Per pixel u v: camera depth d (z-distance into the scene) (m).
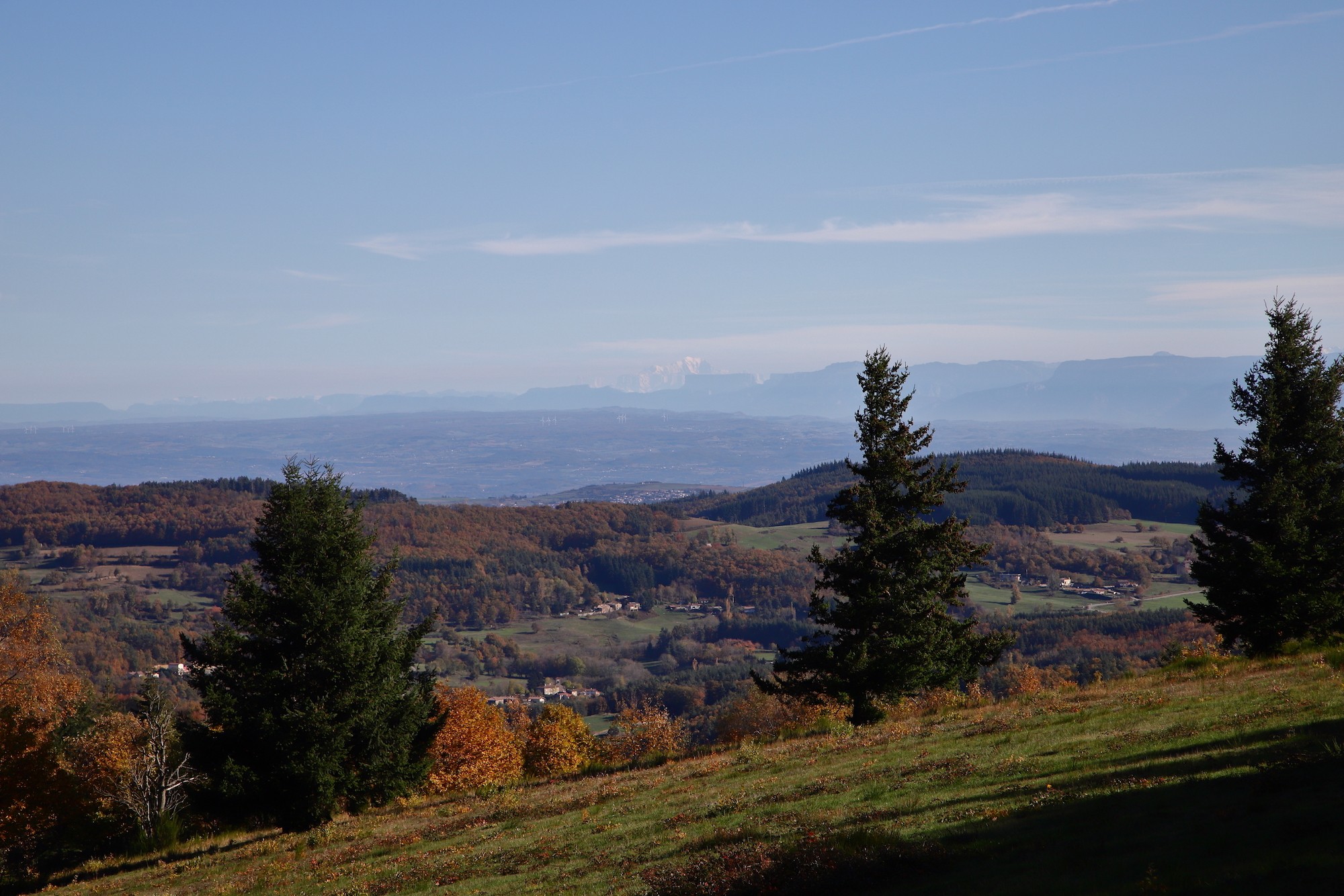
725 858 15.21
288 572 34.59
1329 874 9.56
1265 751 17.06
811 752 30.47
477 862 22.52
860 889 13.34
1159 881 10.55
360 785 34.56
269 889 24.39
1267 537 38.25
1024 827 14.95
